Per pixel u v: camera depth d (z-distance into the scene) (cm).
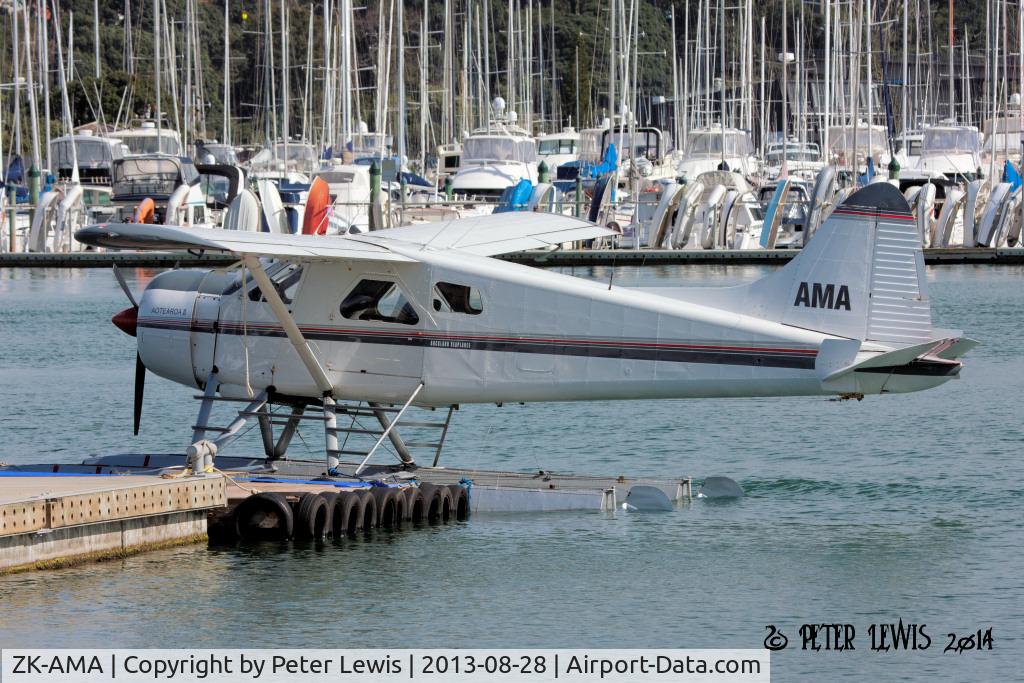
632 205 17512
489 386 5116
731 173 18350
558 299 5041
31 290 14262
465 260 5156
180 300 5466
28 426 7000
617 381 5000
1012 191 16538
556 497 5181
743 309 4966
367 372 5231
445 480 5359
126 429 6956
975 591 4081
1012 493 5316
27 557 4275
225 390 5441
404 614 3941
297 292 5281
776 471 5856
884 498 5297
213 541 4756
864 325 4856
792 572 4303
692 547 4622
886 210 4834
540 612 3953
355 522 4869
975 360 9119
